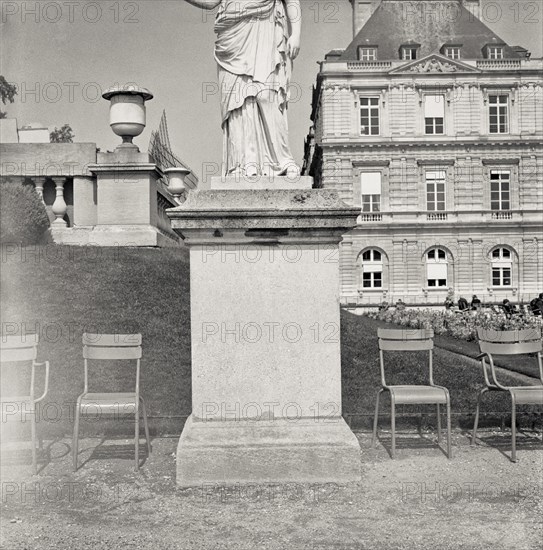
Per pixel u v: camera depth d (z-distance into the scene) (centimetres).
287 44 604
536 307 2395
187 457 536
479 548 410
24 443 641
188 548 414
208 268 557
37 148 1218
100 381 773
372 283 4250
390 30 4572
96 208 1227
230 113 589
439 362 932
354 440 546
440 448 655
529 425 745
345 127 4303
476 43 4519
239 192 550
